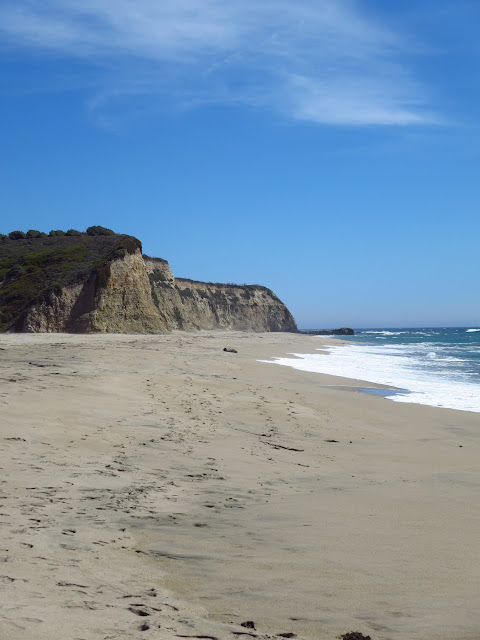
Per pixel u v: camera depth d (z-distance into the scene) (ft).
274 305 449.48
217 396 57.36
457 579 15.30
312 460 35.68
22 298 201.67
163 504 22.97
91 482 25.13
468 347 219.00
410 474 33.06
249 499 25.18
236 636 11.05
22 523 18.22
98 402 45.52
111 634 10.44
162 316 246.68
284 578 15.17
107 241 240.53
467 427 51.19
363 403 63.00
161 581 14.52
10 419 35.60
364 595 13.99
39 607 11.44
